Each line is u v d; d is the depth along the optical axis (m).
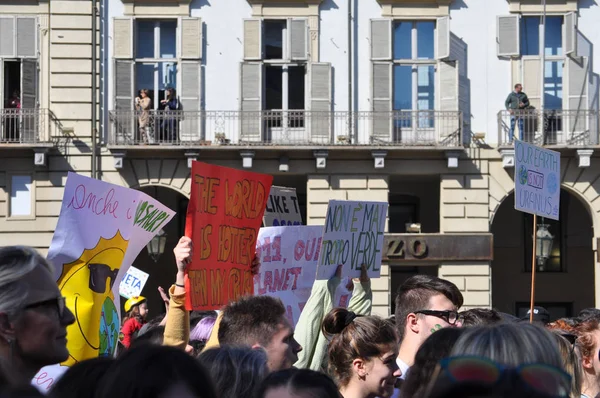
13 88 29.25
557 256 33.81
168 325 7.36
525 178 12.41
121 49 29.06
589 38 29.55
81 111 28.98
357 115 29.34
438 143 29.08
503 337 3.37
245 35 29.31
